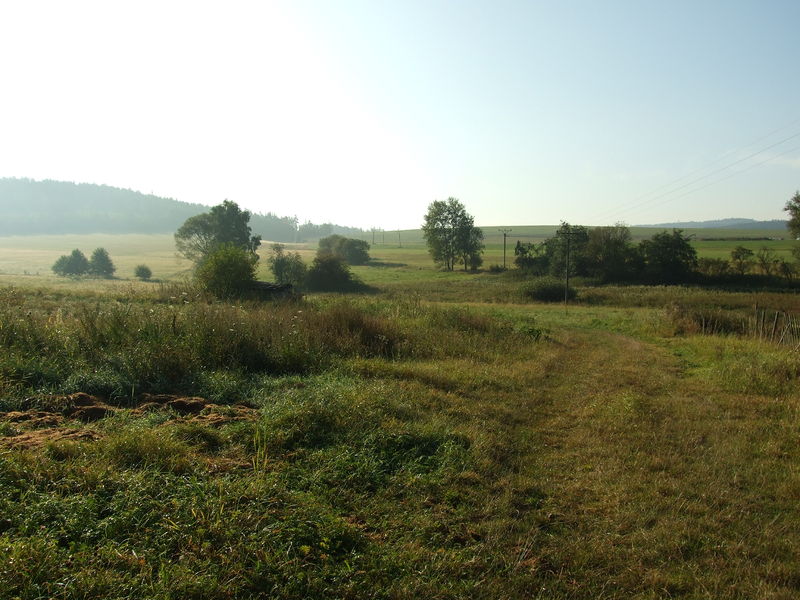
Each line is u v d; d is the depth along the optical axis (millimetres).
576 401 9852
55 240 164750
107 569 3480
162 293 22109
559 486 5902
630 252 60281
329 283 63312
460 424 7574
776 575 4328
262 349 10242
